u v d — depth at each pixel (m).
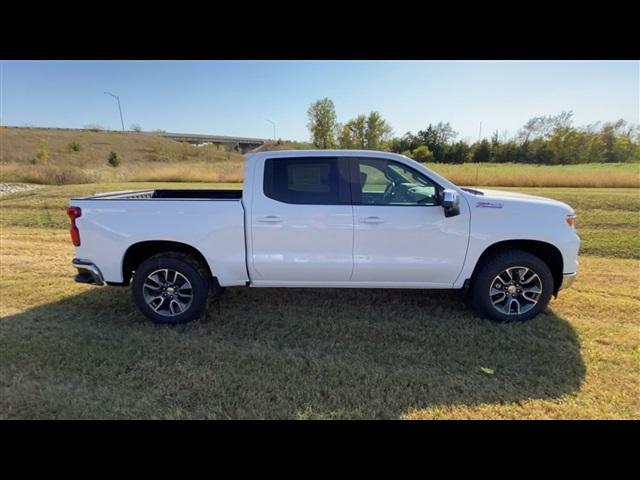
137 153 52.12
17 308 4.09
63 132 62.31
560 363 3.01
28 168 18.20
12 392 2.66
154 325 3.69
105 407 2.52
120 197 4.05
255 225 3.52
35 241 7.09
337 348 3.26
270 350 3.23
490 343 3.32
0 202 11.30
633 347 3.24
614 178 16.31
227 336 3.48
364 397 2.62
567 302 4.14
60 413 2.46
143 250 3.78
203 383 2.77
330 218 3.49
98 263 3.64
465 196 3.51
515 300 3.66
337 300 4.27
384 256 3.55
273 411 2.49
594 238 7.09
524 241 3.61
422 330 3.56
